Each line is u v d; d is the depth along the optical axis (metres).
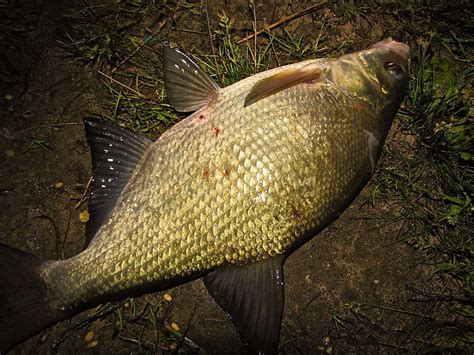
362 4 0.56
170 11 0.55
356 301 0.52
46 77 0.54
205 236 0.43
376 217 0.54
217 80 0.53
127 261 0.44
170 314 0.51
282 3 0.56
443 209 0.53
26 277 0.44
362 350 0.51
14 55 0.54
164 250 0.44
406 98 0.54
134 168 0.45
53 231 0.51
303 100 0.44
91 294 0.44
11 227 0.51
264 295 0.45
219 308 0.51
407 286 0.53
